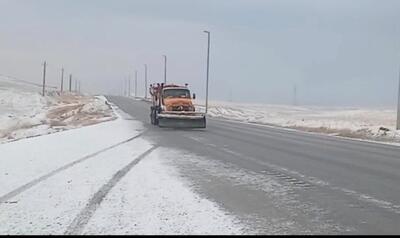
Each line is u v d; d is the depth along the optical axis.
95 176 13.95
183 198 11.12
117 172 14.73
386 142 30.52
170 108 36.81
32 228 8.50
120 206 10.21
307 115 80.94
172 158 18.67
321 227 8.77
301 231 8.48
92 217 9.27
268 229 8.58
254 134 33.53
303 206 10.52
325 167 16.94
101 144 23.20
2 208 9.95
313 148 24.17
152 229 8.48
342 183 13.57
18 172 14.44
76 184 12.66
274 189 12.51
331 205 10.65
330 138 32.28
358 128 39.38
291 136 32.78
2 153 19.02
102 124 37.84
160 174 14.55
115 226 8.66
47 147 21.42
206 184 13.06
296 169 16.30
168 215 9.49
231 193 11.88
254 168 16.39
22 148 20.89
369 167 17.14
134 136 28.50
